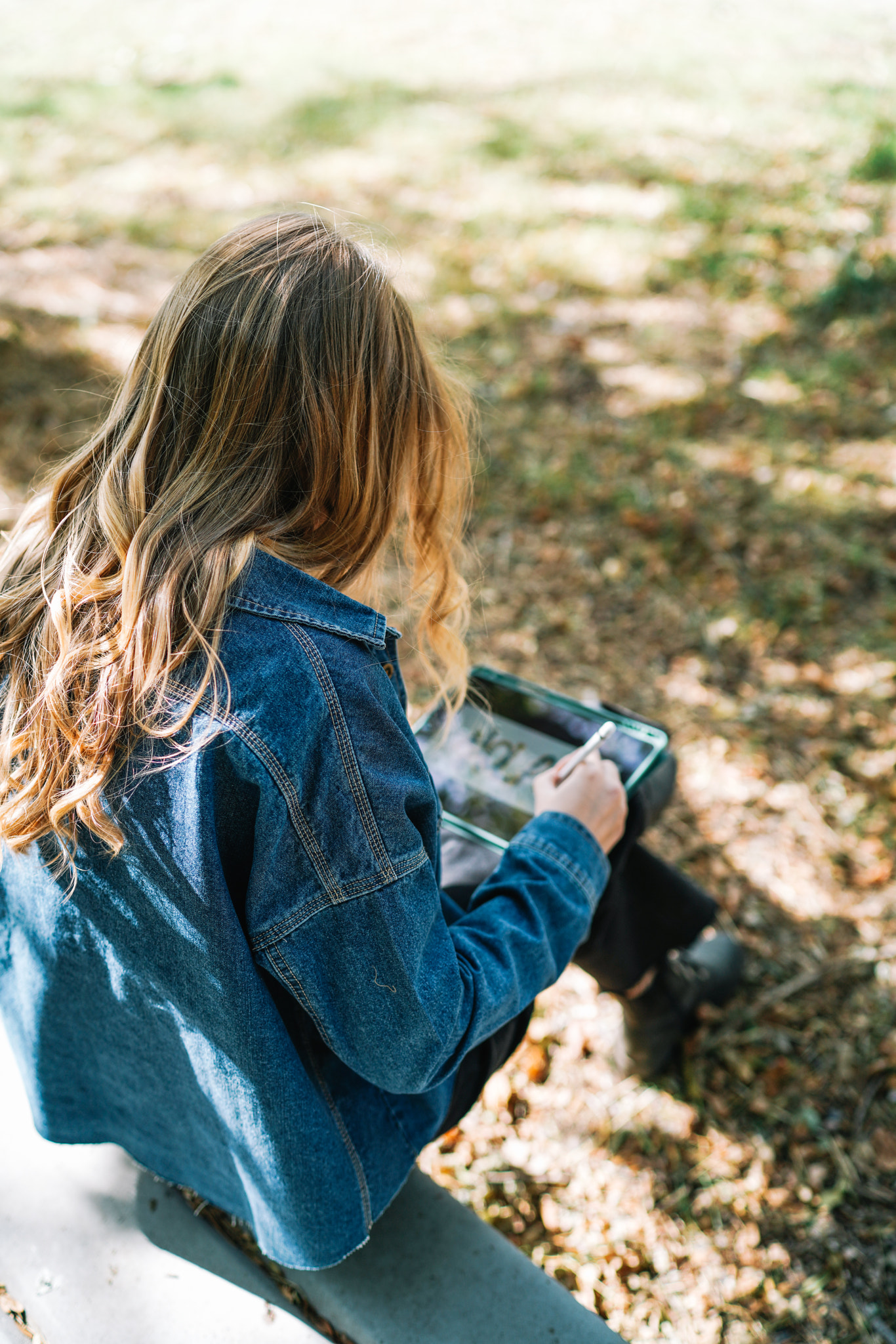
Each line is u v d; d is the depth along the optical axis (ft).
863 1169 6.10
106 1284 4.14
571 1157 6.24
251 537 2.86
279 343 2.87
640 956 5.55
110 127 25.67
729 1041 6.85
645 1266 5.66
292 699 2.70
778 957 7.38
